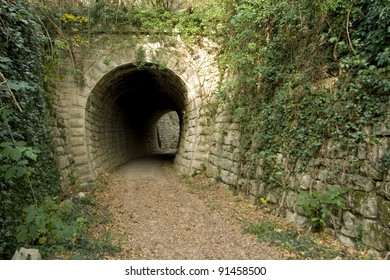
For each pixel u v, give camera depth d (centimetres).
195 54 920
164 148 2630
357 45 407
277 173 551
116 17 843
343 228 408
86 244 425
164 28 872
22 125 454
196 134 932
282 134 552
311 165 477
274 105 586
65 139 820
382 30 371
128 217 573
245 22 655
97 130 1005
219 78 913
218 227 511
